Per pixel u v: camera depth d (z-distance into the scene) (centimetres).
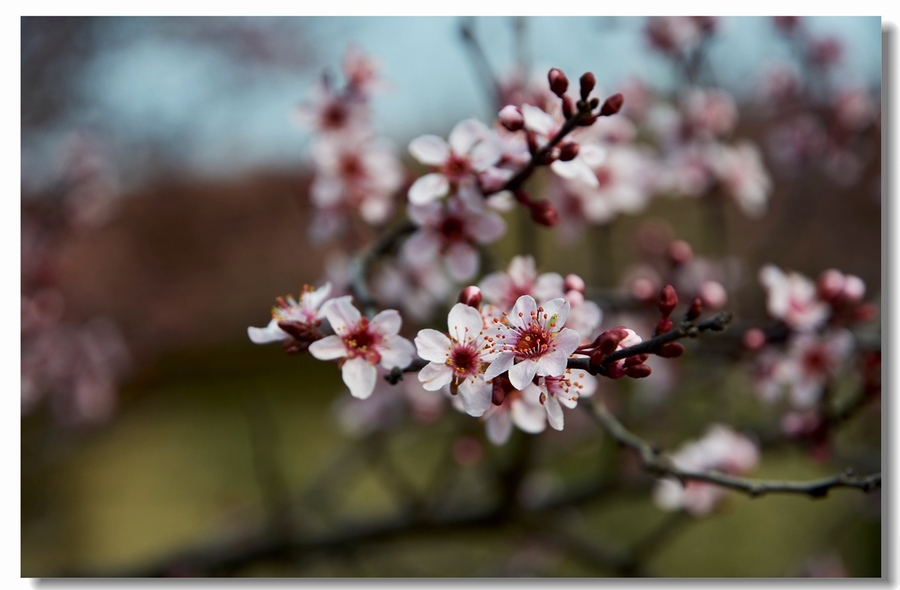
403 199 42
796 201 67
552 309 30
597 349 30
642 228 63
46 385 75
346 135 41
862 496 52
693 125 49
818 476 78
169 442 110
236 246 116
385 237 37
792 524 87
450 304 45
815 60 56
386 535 52
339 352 32
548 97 39
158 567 55
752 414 59
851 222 75
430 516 51
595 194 44
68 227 74
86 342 77
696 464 43
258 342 32
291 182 115
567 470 76
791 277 41
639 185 45
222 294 114
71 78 86
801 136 58
